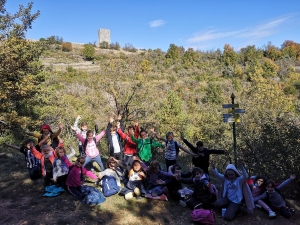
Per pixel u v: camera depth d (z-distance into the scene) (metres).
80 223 4.37
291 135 7.69
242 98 20.34
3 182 5.95
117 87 13.90
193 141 21.19
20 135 12.05
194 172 5.38
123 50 87.31
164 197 5.43
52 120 16.94
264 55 75.12
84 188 5.30
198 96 38.88
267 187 5.36
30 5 12.20
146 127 14.16
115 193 5.49
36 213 4.61
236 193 5.11
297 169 7.06
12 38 10.41
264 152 8.52
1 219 4.36
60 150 5.46
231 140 14.81
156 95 15.84
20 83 10.73
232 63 65.81
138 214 4.87
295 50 74.06
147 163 6.70
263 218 5.16
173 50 67.44
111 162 5.61
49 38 15.41
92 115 15.73
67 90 25.42
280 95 19.56
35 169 5.92
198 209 4.95
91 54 65.38
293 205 5.85
